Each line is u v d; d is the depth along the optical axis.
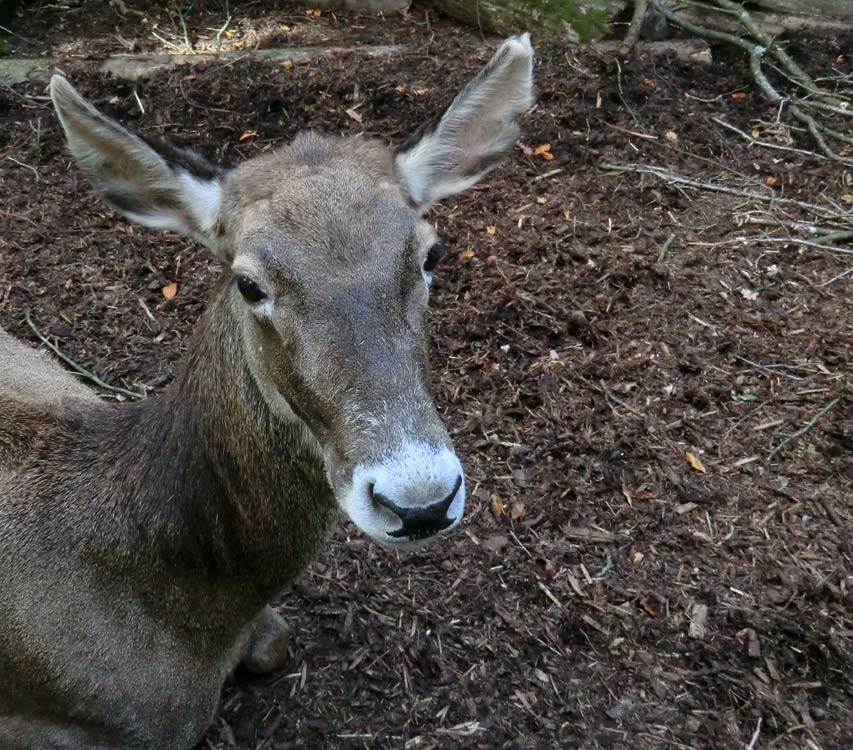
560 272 1.47
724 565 1.09
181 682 0.83
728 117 1.89
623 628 1.03
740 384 1.32
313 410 0.68
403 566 1.07
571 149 1.74
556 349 1.36
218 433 0.76
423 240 0.72
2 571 0.81
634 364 1.33
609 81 1.88
